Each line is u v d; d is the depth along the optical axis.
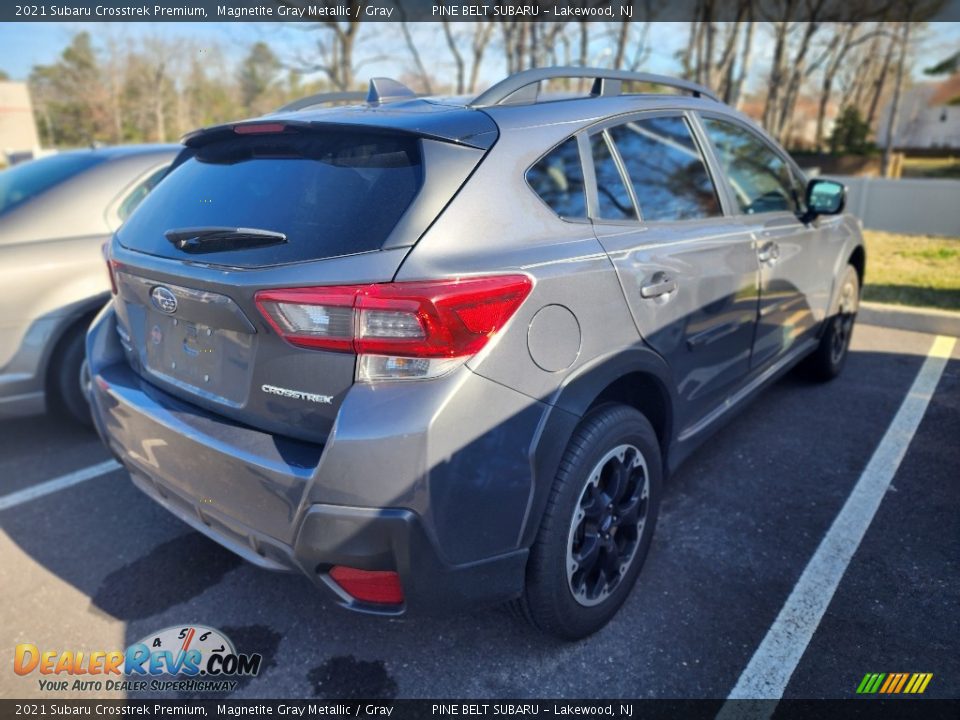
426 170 1.96
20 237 3.67
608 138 2.54
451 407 1.79
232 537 2.12
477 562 1.93
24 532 3.13
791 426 3.94
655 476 2.52
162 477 2.27
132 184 4.10
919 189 11.22
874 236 10.71
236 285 1.91
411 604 1.89
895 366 4.83
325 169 2.08
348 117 2.18
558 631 2.25
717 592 2.59
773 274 3.28
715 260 2.79
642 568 2.66
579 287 2.11
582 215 2.32
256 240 1.98
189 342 2.23
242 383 2.05
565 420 2.03
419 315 1.76
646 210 2.59
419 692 2.21
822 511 3.10
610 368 2.19
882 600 2.51
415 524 1.79
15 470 3.72
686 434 2.87
